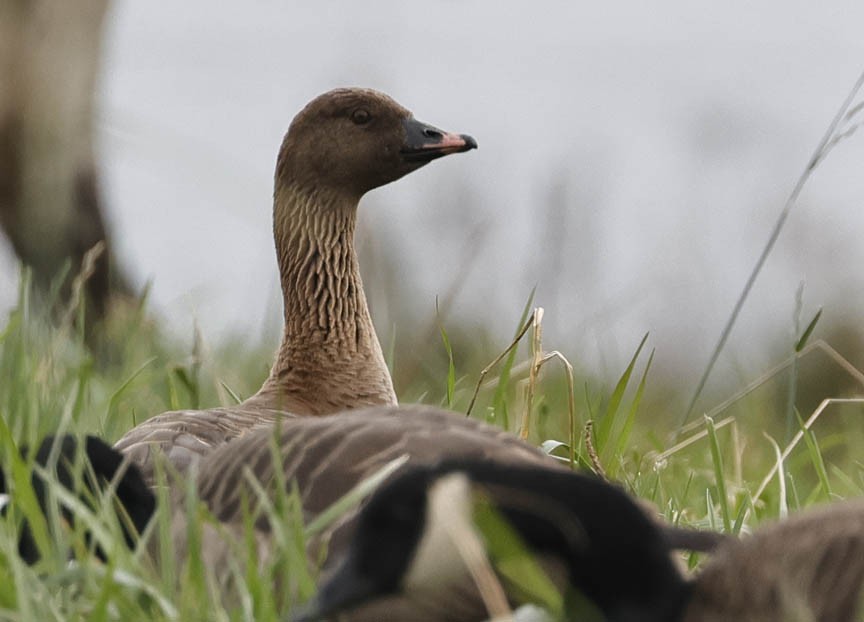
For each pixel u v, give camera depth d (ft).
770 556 19.83
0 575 21.86
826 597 19.12
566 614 20.45
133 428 32.96
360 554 20.93
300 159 38.42
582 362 49.88
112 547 22.04
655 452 35.94
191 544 22.06
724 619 19.80
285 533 21.44
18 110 63.98
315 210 38.27
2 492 28.04
